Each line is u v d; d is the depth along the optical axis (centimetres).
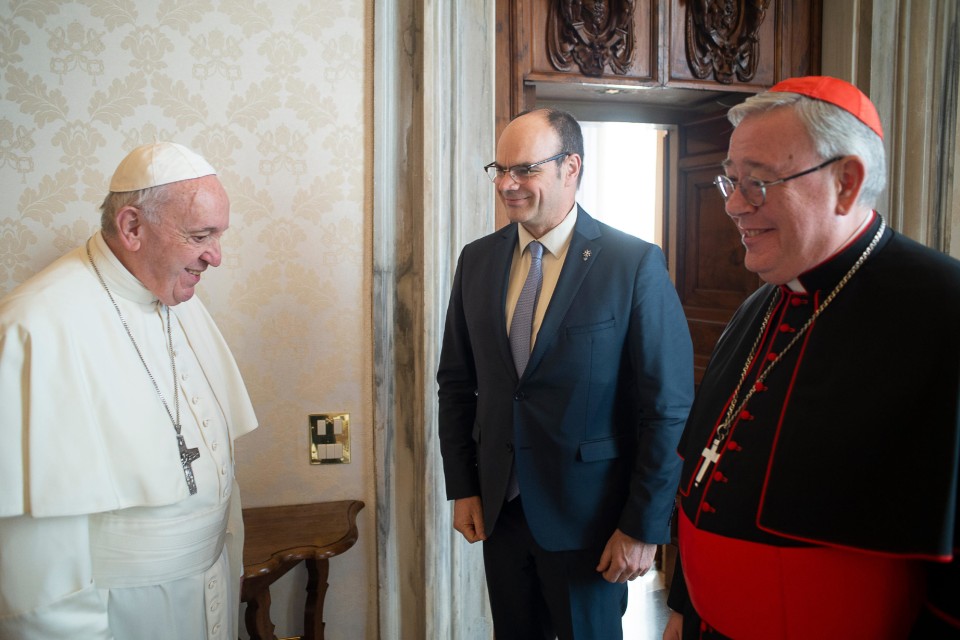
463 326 176
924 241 244
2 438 112
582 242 159
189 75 182
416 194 196
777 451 98
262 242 191
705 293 280
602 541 154
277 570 176
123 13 177
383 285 197
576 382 152
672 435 146
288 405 197
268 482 198
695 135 278
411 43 193
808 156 92
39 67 173
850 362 93
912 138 240
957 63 237
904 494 85
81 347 122
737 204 98
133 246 128
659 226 371
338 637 208
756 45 243
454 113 195
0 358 115
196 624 133
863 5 237
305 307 196
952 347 84
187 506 131
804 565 94
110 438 121
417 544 206
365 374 202
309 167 192
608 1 226
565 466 153
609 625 158
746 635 101
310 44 189
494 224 206
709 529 106
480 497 173
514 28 218
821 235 96
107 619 119
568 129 157
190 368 143
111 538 123
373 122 194
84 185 178
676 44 236
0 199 174
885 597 91
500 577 167
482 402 165
